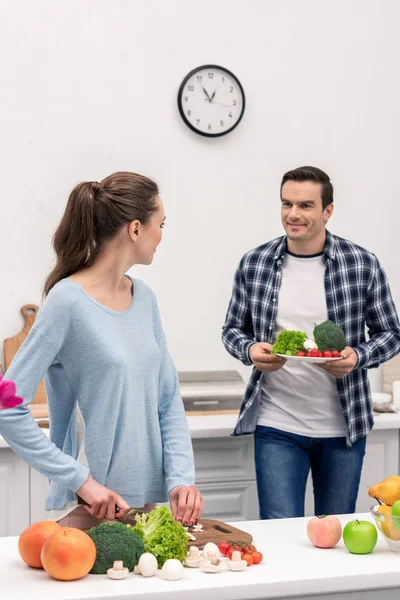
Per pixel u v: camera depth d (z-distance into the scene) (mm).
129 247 1886
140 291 1972
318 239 2748
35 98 3584
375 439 3348
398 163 4008
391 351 2758
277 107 3857
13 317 3566
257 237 3850
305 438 2727
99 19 3641
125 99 3682
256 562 1570
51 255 3607
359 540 1628
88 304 1827
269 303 2779
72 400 1899
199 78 3742
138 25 3686
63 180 3625
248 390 2777
